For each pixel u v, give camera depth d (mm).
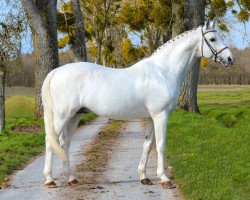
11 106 34562
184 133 15750
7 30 20031
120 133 16984
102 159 11391
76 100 8125
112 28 45719
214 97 50250
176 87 8547
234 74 89000
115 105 8141
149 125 8656
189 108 25438
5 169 9883
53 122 8242
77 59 29250
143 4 33031
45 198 7746
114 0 35781
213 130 16453
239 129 16641
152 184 8648
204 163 10266
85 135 16500
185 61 8680
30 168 10352
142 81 8289
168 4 29406
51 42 20234
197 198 7352
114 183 8766
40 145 13805
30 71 56844
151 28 42375
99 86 8125
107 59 48062
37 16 19828
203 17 24719
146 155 8711
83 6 38188
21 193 8094
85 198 7719
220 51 8586
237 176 8844
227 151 11953
